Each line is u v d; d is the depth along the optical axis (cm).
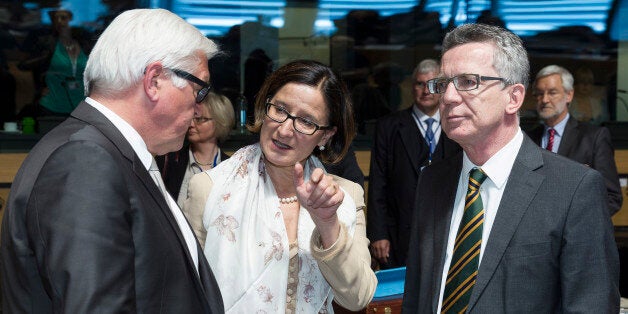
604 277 153
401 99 802
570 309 153
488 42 161
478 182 167
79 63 643
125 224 119
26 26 667
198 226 181
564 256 154
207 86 141
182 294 130
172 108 135
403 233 376
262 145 178
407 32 826
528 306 155
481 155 167
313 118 175
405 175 377
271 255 174
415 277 181
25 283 121
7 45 658
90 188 116
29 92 659
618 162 528
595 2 824
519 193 161
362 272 172
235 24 786
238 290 172
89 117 129
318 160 195
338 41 815
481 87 159
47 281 114
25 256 119
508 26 831
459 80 161
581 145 372
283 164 177
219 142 336
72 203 114
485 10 825
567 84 381
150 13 135
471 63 160
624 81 811
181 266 131
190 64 136
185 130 141
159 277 126
